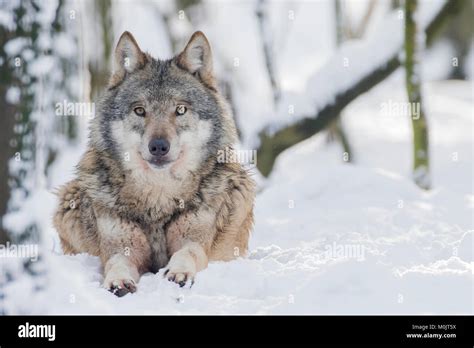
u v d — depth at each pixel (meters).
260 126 22.34
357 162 30.89
